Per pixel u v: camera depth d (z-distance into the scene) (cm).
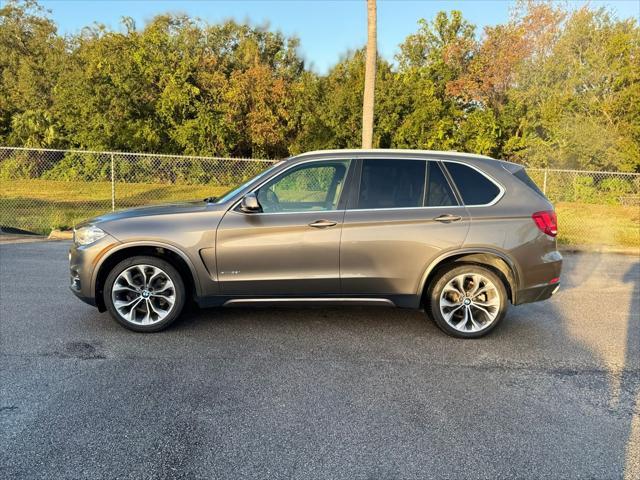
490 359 415
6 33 3269
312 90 2420
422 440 287
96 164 1781
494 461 268
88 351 408
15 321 478
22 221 1134
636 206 1537
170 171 1631
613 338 475
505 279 467
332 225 439
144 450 269
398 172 459
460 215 448
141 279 451
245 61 3080
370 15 1088
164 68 2358
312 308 545
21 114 2659
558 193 1608
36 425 291
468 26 2705
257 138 2516
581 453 278
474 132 2219
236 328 475
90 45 2583
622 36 2059
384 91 2169
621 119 2039
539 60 2317
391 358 411
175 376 364
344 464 262
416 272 448
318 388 350
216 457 265
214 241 436
